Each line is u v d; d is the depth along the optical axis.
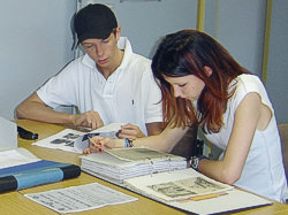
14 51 2.98
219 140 2.07
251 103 1.91
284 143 2.32
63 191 1.70
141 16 3.27
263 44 3.92
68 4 3.08
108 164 1.80
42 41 3.04
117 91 2.63
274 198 2.05
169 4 3.37
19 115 2.79
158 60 1.93
